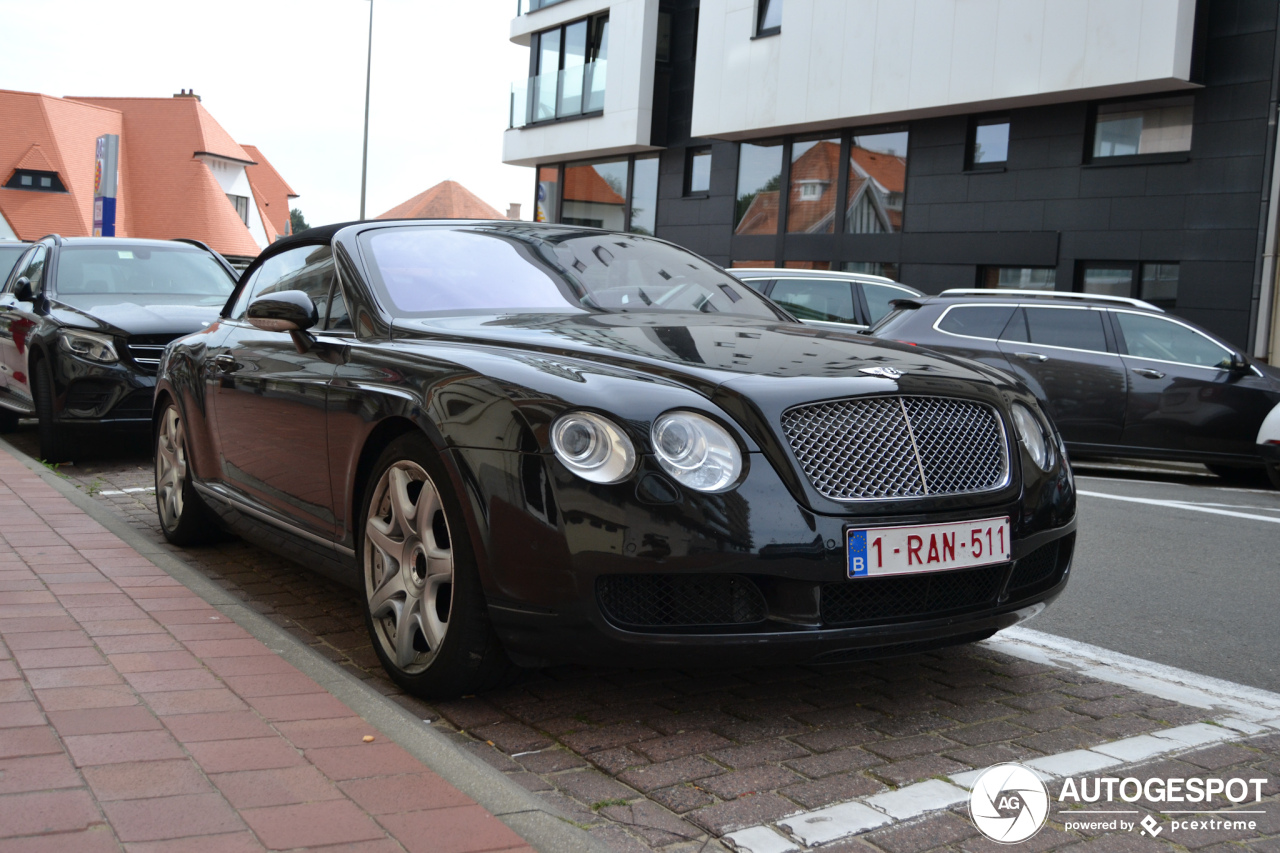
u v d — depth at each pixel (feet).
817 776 9.59
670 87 85.61
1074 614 16.16
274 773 8.70
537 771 9.70
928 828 8.55
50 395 27.32
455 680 10.87
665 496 9.67
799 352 11.59
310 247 15.65
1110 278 55.98
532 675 12.27
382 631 11.87
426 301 13.47
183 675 10.97
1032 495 11.21
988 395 11.30
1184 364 33.09
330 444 12.71
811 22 66.74
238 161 226.79
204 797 8.20
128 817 7.82
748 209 77.97
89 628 12.49
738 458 9.95
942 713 11.32
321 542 13.26
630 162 90.02
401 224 15.06
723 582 9.98
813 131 71.77
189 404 17.34
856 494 10.19
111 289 29.78
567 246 15.48
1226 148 50.90
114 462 28.68
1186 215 52.29
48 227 192.85
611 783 9.45
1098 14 52.49
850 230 69.87
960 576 10.80
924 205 64.59
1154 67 50.57
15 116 198.29
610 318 13.21
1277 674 13.43
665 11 85.20
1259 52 49.70
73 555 16.25
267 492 14.67
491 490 10.14
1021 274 60.23
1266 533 23.67
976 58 57.77
